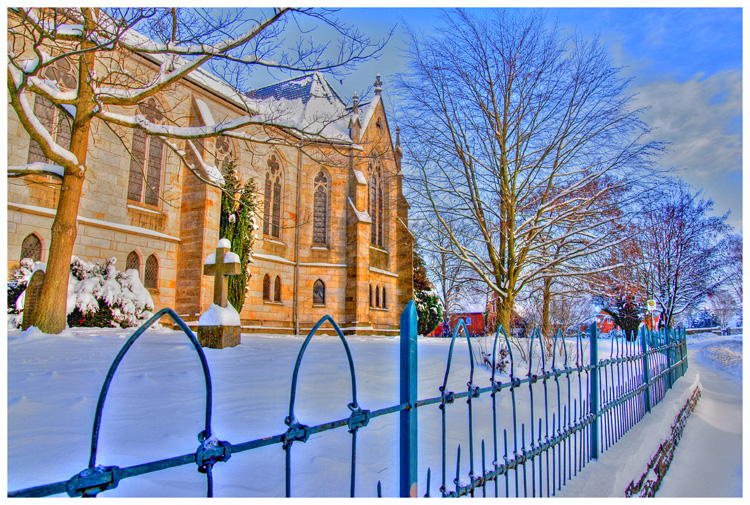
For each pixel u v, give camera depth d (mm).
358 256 28094
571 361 10297
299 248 28250
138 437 3449
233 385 5703
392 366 8266
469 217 16062
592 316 14867
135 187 20484
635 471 4980
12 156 15977
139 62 19859
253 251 25250
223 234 22797
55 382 5477
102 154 18812
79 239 17766
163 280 20922
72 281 16125
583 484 4070
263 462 3143
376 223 31750
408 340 2254
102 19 12367
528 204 16438
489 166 15906
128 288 17984
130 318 17078
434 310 39906
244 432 3732
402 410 2207
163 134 13281
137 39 19734
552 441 3777
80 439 3348
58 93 12586
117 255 19109
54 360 7637
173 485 2662
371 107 31609
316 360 8719
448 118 15875
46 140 12195
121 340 11766
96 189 18484
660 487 6008
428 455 3811
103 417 3973
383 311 30828
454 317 41906
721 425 10094
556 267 16516
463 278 18234
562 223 16219
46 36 10438
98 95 13367
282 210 27734
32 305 13133
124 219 19531
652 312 19656
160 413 4180
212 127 13336
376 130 31938
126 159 19766
